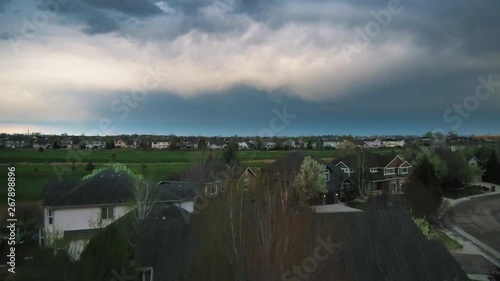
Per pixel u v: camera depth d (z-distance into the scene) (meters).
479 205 47.25
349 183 50.59
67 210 26.14
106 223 25.39
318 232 13.81
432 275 15.05
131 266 14.13
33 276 11.35
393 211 17.22
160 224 18.44
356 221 16.53
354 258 14.96
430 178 41.19
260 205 11.58
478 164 70.88
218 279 11.46
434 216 35.34
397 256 15.55
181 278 14.04
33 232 26.02
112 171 31.89
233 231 11.26
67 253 12.95
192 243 15.51
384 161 57.44
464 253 26.88
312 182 42.34
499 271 16.27
